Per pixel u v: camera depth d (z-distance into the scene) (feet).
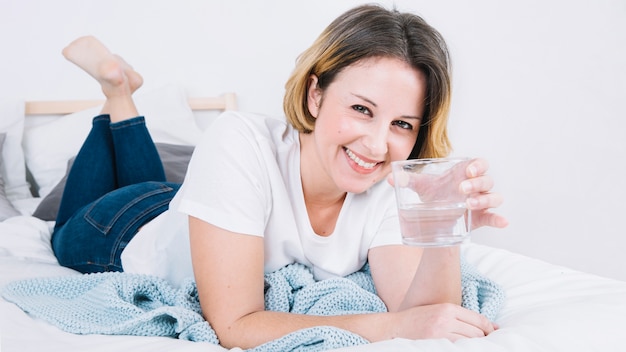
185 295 3.69
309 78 3.65
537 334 2.77
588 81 8.52
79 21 9.01
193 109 9.41
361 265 4.29
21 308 3.53
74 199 6.05
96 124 6.17
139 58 9.32
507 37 8.95
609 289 3.70
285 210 3.83
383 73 3.29
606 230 8.38
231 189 3.44
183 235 4.14
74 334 3.28
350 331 3.12
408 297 3.44
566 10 8.61
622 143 8.26
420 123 3.53
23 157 8.14
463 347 2.61
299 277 3.92
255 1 9.71
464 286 3.71
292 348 2.99
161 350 2.90
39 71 8.87
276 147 3.89
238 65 9.74
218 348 3.04
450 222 2.83
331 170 3.59
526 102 8.91
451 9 9.20
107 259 5.09
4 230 5.65
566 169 8.67
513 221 9.03
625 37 8.22
